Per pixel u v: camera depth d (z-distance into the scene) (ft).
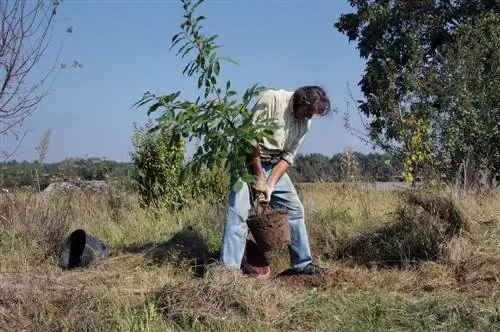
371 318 18.03
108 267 23.09
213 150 19.53
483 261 22.25
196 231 26.55
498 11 66.54
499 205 30.48
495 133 45.47
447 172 43.11
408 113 45.27
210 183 36.73
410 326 17.54
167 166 36.06
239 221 21.52
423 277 21.86
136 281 21.17
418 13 68.13
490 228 24.76
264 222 21.06
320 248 26.71
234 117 19.57
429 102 45.39
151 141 36.60
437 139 44.11
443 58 47.39
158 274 22.44
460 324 17.46
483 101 46.24
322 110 21.85
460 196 27.89
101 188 38.22
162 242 25.57
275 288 19.12
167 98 19.86
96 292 18.88
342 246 26.35
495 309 18.07
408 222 25.67
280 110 21.80
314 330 17.26
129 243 27.96
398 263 24.38
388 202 32.32
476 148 45.55
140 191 36.65
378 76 65.10
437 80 45.88
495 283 20.85
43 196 33.40
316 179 39.45
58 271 22.84
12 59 26.91
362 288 20.97
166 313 17.95
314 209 31.24
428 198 25.54
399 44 65.87
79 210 33.42
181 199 35.81
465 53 46.75
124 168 40.68
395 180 42.75
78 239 24.79
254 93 19.77
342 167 38.70
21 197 31.32
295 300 18.75
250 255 23.02
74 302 18.22
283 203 22.81
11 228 26.84
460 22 68.49
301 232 22.75
